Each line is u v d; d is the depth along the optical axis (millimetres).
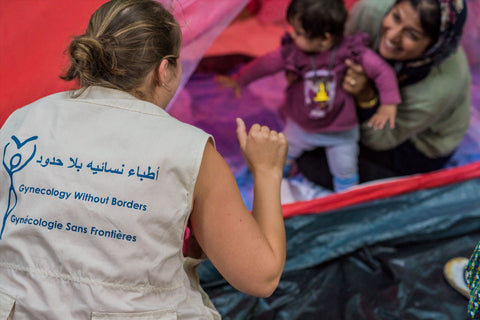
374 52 1501
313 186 1626
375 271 1458
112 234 645
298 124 1631
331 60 1530
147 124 675
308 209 1563
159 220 650
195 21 1208
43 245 655
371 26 1470
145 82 706
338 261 1509
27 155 677
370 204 1585
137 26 671
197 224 684
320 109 1581
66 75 729
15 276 662
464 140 1613
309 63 1551
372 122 1577
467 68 1521
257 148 800
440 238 1536
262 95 1667
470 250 1484
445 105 1543
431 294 1359
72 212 647
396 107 1556
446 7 1393
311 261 1486
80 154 662
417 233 1521
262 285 683
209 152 678
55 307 642
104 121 678
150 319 655
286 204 1571
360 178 1622
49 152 670
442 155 1618
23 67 1149
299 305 1369
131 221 644
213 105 1688
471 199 1581
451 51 1473
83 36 690
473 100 1582
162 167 649
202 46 1269
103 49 667
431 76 1511
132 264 646
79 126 679
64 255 642
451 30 1431
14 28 1160
